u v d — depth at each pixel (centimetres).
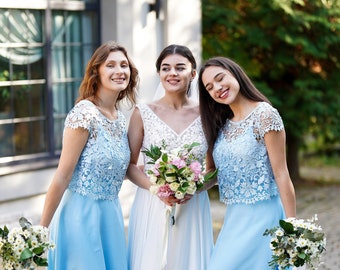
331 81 1177
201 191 483
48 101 805
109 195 459
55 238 457
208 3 1138
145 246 485
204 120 473
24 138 784
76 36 838
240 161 452
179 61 476
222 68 456
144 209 491
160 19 910
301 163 1537
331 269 694
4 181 749
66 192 461
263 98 463
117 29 844
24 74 784
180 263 483
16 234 405
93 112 448
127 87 480
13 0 759
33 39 790
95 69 458
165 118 484
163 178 450
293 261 414
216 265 461
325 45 1134
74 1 827
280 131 448
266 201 457
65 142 446
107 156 448
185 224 483
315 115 1165
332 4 1120
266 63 1184
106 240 457
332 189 1194
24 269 405
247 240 454
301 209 1021
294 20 1096
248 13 1149
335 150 1630
